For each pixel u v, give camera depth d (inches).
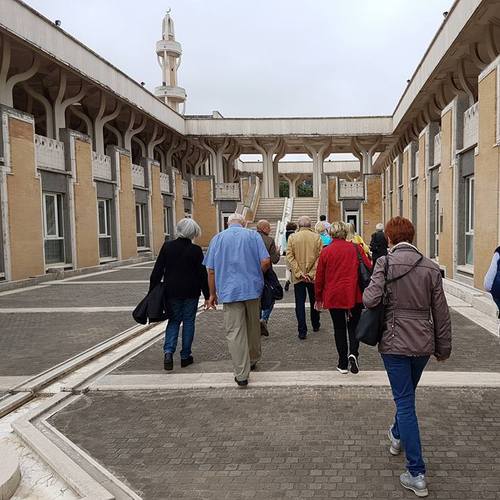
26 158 566.9
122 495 121.3
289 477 127.8
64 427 163.8
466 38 549.6
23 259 558.3
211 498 119.5
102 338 285.6
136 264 855.1
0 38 547.8
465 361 223.0
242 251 198.2
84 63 710.5
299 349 253.9
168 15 1423.5
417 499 115.9
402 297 124.3
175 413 173.5
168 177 1135.0
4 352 257.8
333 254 203.5
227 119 1259.2
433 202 605.6
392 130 1234.0
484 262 372.2
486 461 132.6
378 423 159.3
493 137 352.5
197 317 350.0
